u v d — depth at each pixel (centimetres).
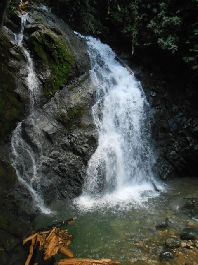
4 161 761
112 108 1023
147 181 1034
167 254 675
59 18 1123
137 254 682
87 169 912
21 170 810
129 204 882
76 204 864
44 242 660
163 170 1069
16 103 836
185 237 733
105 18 1212
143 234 746
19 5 1003
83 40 1115
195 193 964
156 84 1145
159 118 1108
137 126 1062
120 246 705
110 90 1052
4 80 829
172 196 939
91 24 1174
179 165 1094
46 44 934
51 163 864
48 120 889
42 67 918
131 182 1005
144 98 1105
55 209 832
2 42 855
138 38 1151
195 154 1089
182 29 1078
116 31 1216
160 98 1130
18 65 876
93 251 686
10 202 694
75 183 888
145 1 1140
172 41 1062
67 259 642
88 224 777
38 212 797
